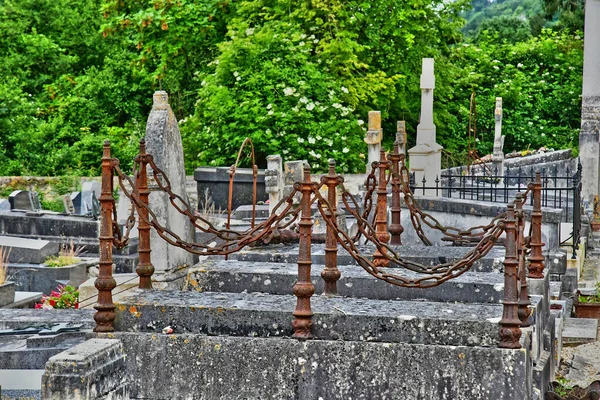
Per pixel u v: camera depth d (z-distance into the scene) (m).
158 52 38.03
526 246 12.90
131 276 16.03
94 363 8.11
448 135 43.50
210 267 12.21
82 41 45.84
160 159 13.46
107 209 10.23
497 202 20.00
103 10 39.41
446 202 20.09
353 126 33.84
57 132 40.91
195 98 39.75
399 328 9.80
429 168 23.09
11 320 11.96
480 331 9.67
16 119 39.09
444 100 41.19
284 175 21.67
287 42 33.66
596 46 28.59
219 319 10.09
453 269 10.53
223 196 27.61
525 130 45.09
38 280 19.09
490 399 9.55
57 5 45.06
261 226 11.14
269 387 9.88
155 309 10.17
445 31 40.28
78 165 38.91
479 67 46.34
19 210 22.81
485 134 44.97
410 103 39.66
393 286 11.57
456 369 9.58
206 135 33.41
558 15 56.03
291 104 33.16
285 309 10.08
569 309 17.44
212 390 9.95
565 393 12.19
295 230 15.70
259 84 33.00
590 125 28.45
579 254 20.16
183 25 37.41
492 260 12.95
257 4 36.50
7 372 10.53
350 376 9.74
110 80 42.09
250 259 13.52
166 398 10.01
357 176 30.86
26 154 39.00
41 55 43.31
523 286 10.72
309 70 33.41
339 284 11.69
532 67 47.31
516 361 9.50
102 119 42.12
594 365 14.62
